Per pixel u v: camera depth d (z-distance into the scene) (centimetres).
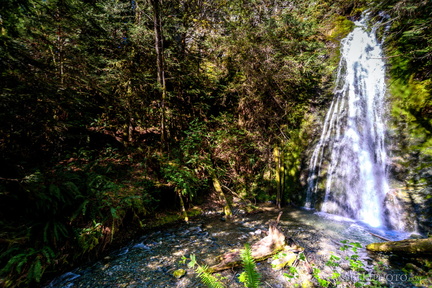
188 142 685
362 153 585
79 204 410
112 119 701
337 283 299
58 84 403
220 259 378
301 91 812
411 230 440
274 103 802
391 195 489
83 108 539
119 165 590
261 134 788
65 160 507
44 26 469
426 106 529
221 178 742
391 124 567
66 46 514
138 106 674
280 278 319
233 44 742
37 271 311
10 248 310
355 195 563
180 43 794
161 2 632
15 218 345
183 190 576
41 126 386
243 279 281
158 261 386
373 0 777
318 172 651
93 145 614
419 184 464
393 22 738
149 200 523
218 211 623
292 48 766
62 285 328
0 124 333
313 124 732
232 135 766
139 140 718
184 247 432
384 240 420
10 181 341
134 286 324
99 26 569
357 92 682
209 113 851
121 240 445
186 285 322
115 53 649
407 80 594
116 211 440
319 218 553
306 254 375
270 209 639
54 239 356
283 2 903
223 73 890
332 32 949
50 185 366
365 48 767
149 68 713
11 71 339
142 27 628
